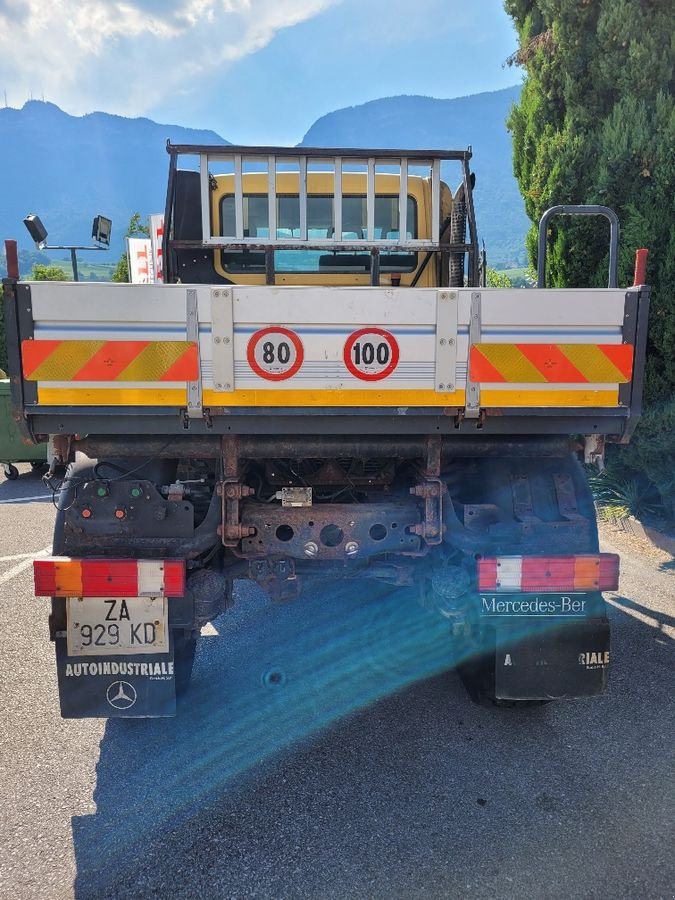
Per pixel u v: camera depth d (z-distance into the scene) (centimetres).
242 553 318
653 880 237
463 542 316
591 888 234
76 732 337
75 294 272
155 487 307
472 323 280
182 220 467
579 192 656
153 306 274
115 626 297
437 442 312
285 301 276
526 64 710
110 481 304
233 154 390
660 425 621
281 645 437
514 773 301
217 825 269
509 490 334
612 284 359
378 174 465
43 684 385
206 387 279
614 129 610
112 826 269
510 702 350
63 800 285
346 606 496
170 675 300
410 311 278
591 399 288
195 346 277
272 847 256
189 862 248
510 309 280
